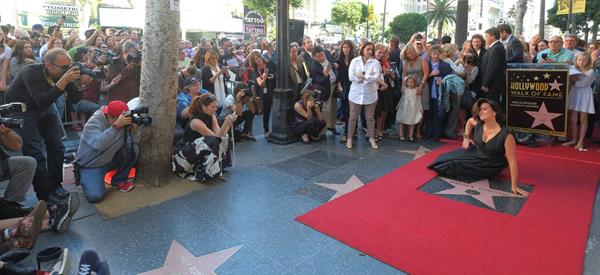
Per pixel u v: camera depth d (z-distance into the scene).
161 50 4.06
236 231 3.31
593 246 3.03
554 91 5.69
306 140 6.38
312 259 2.88
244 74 7.40
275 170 4.93
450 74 6.31
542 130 5.93
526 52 7.36
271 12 32.00
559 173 4.77
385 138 6.71
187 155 4.37
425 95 6.34
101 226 3.39
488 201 3.93
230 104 6.13
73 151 5.51
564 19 24.20
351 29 48.66
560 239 3.12
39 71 3.56
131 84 5.73
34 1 30.38
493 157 4.40
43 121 3.83
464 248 2.99
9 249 2.71
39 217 2.76
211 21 28.75
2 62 5.48
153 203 3.88
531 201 3.92
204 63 6.79
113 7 19.61
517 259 2.83
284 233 3.28
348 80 6.48
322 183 4.47
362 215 3.59
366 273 2.70
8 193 3.35
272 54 8.80
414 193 4.13
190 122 4.57
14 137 3.15
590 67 5.63
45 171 3.80
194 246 3.06
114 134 3.86
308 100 6.27
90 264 2.35
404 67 6.44
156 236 3.22
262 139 6.65
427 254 2.91
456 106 6.45
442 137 6.70
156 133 4.18
